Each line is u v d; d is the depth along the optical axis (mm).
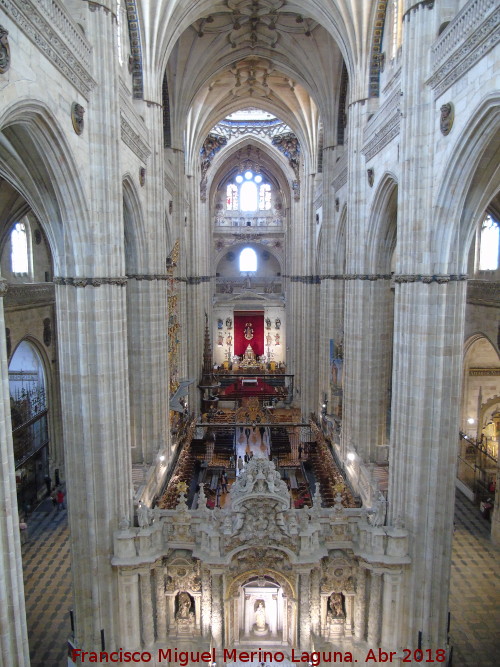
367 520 18297
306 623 18578
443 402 15984
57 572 21766
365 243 23609
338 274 32375
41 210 14906
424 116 15570
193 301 43844
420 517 16578
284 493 18625
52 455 30750
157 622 18703
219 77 38625
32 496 27969
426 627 16828
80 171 14500
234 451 38719
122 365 17000
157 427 24906
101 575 16859
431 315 15711
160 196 24656
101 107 15406
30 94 11008
